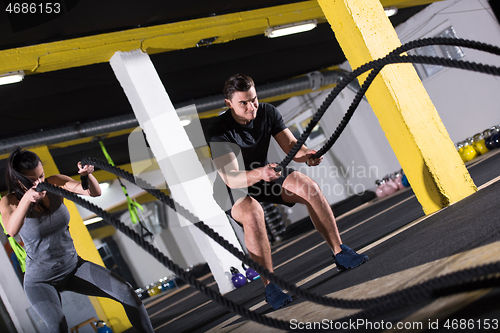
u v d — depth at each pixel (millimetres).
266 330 1624
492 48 1600
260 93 9500
